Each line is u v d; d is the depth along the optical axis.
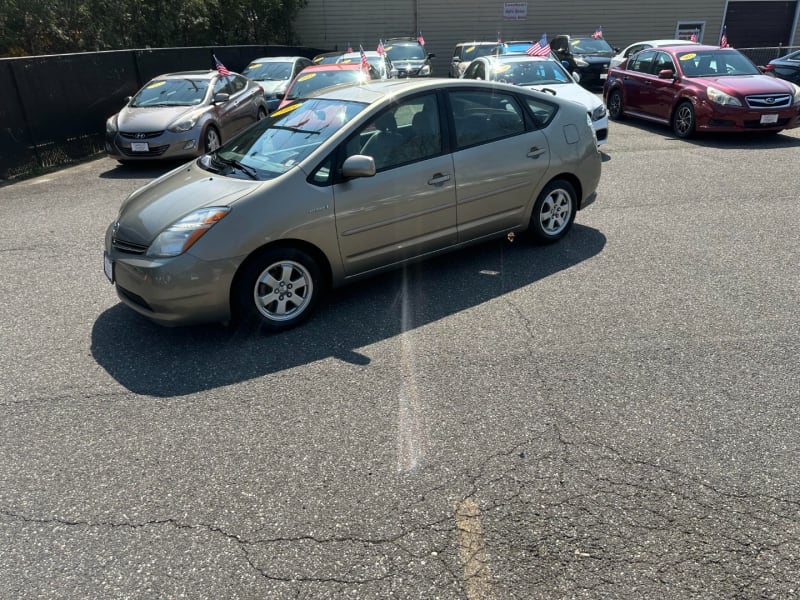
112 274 4.20
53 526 2.66
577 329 4.23
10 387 3.75
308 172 4.24
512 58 10.57
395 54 19.34
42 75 10.35
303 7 23.58
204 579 2.38
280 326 4.32
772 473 2.84
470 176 4.95
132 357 4.07
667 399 3.41
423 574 2.37
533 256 5.61
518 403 3.42
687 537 2.50
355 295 4.92
